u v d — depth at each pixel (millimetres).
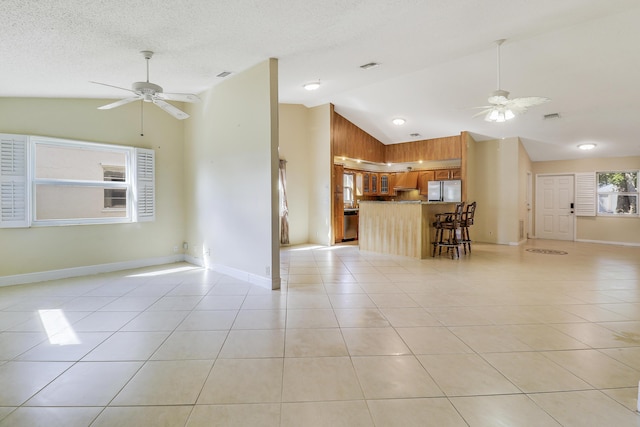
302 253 6418
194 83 4516
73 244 4520
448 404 1778
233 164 4438
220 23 2758
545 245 7641
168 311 3195
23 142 4066
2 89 3797
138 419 1657
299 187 7438
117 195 4969
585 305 3375
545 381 1995
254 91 4016
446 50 3975
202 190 5105
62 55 3049
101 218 4762
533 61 4555
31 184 4164
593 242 8180
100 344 2488
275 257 3951
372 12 2795
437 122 7355
